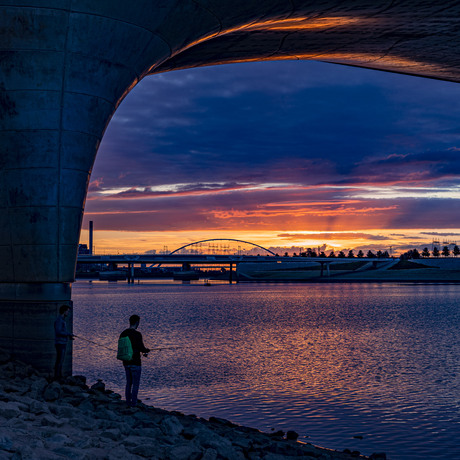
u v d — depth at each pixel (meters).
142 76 14.30
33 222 12.83
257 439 11.72
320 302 104.44
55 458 6.59
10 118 12.50
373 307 86.38
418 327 51.78
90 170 13.51
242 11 14.06
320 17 16.75
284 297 130.62
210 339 41.19
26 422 8.21
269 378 23.70
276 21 16.03
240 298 127.31
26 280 13.11
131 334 11.77
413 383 22.69
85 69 12.57
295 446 12.08
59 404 10.66
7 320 13.30
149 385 21.98
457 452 13.53
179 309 84.94
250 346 36.53
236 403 18.83
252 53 20.28
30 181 12.70
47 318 13.14
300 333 46.16
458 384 22.44
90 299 125.19
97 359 28.64
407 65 26.17
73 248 13.34
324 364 28.23
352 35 19.94
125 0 12.28
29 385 11.45
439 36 20.58
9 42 12.09
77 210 13.24
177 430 10.09
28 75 12.31
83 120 12.85
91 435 8.60
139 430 9.48
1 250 13.19
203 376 24.25
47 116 12.52
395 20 18.30
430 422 16.39
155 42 13.46
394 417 16.94
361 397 19.83
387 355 31.86
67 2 11.89
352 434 15.07
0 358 12.95
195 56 18.69
